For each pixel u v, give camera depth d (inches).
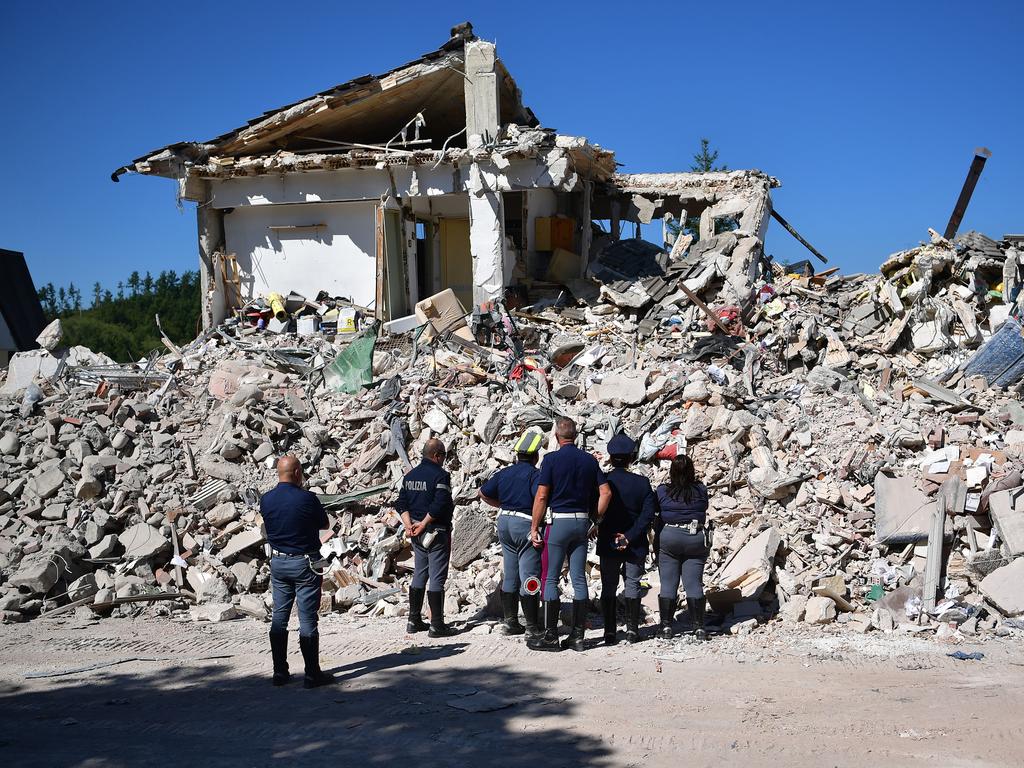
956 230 687.1
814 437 397.1
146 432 467.2
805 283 634.2
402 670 279.1
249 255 756.0
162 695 259.8
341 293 738.8
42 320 1035.9
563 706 238.7
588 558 365.7
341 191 722.8
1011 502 327.3
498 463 415.2
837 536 344.8
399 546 383.6
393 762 199.2
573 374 510.0
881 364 507.2
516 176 681.6
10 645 321.4
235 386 509.0
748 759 197.5
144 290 2684.5
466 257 832.9
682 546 307.4
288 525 265.7
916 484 353.7
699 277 640.4
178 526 402.9
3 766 199.0
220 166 719.7
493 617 344.5
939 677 256.5
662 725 221.8
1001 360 467.8
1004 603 305.4
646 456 407.2
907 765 191.5
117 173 729.6
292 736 218.5
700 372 471.2
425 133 837.8
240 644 319.0
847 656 281.1
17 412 495.5
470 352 544.4
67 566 383.2
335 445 455.5
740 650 292.2
